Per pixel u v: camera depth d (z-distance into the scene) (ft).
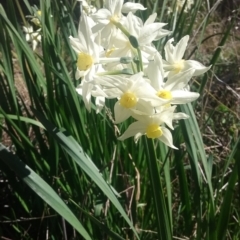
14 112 1.01
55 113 0.96
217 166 1.15
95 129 0.95
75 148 0.75
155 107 0.61
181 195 0.94
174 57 0.65
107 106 1.01
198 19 2.31
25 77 0.99
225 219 0.81
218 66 1.84
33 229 1.11
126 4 0.71
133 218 0.97
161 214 0.74
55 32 1.11
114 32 0.66
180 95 0.60
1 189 1.24
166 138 0.63
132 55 0.66
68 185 1.04
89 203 1.02
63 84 0.99
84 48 0.63
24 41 0.94
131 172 1.03
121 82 0.59
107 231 0.75
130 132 0.62
